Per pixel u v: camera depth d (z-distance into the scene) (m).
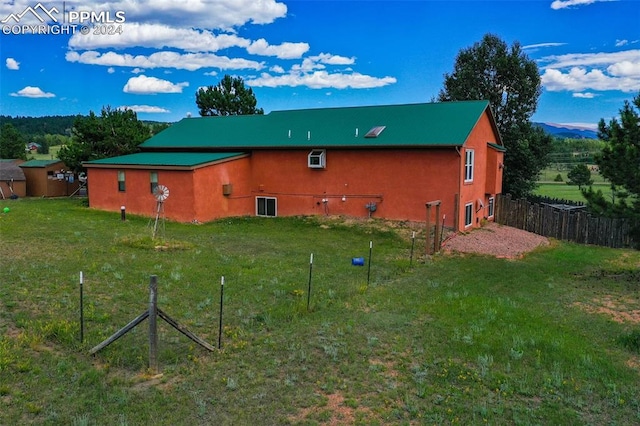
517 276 12.77
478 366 6.53
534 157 29.69
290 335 7.50
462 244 16.81
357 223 19.55
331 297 9.75
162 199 16.42
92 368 5.99
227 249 14.52
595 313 9.57
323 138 21.20
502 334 7.78
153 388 5.66
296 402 5.43
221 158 21.19
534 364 6.66
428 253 15.00
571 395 5.81
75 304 8.19
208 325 7.80
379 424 5.00
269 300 9.29
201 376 6.00
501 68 30.31
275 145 21.69
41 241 13.54
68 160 28.31
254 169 22.83
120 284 9.62
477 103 20.95
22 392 5.32
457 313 8.88
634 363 7.03
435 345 7.25
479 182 21.45
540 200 28.94
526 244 18.47
